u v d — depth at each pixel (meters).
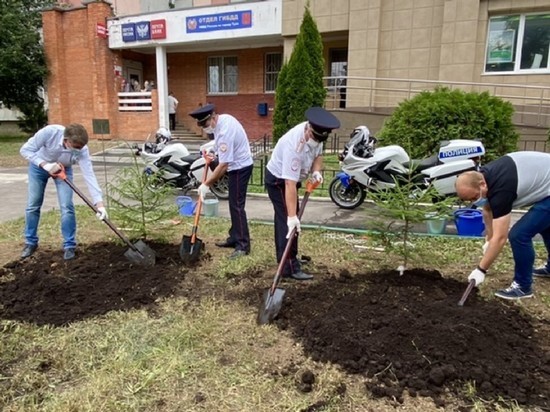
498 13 11.28
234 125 4.33
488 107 7.66
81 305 3.41
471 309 3.14
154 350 2.79
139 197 4.44
